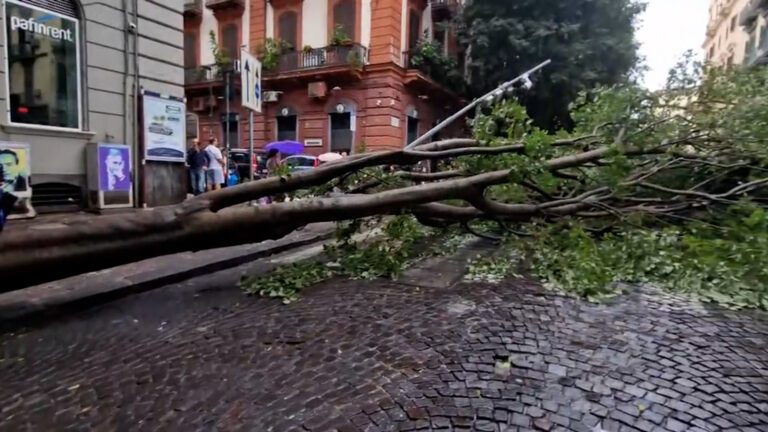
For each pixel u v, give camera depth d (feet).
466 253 21.44
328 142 69.72
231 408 8.37
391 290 15.48
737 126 17.76
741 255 14.87
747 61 21.44
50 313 13.26
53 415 8.27
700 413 8.12
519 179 17.51
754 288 14.52
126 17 29.37
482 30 62.18
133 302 14.57
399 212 17.79
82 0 27.17
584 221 20.30
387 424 7.81
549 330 11.83
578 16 60.54
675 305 13.84
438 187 17.24
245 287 16.01
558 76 58.44
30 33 25.29
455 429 7.66
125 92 29.71
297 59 69.26
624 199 19.04
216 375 9.61
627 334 11.58
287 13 71.72
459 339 11.26
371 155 18.03
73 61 27.35
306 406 8.37
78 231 12.89
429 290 15.46
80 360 10.48
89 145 27.84
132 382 9.40
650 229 18.61
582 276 15.49
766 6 77.10
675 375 9.46
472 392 8.81
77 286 15.11
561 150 20.65
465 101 74.69
